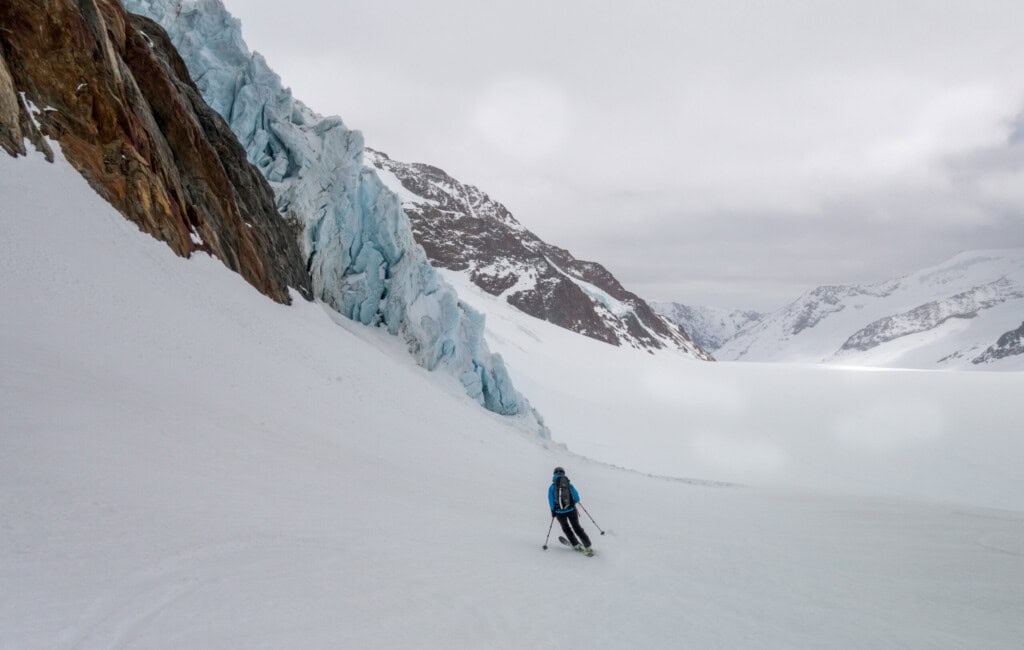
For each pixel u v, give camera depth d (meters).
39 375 9.70
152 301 18.81
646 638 5.69
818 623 7.07
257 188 34.06
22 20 20.28
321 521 7.95
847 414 98.69
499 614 5.75
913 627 7.31
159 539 5.79
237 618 4.55
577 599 6.73
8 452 6.61
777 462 68.19
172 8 39.53
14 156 18.36
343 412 20.84
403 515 9.88
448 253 171.62
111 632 4.01
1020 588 9.84
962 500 58.06
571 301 171.25
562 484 9.96
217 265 25.50
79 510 5.88
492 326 121.75
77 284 16.47
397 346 41.59
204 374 16.47
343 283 41.72
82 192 20.02
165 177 24.22
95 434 8.16
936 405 108.56
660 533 13.58
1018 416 98.94
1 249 15.41
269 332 24.27
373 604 5.36
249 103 39.31
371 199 43.25
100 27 23.31
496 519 12.36
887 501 23.19
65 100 20.88
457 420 29.53
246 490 8.37
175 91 27.59
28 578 4.44
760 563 10.76
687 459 66.38
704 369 143.38
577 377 107.81
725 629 6.35
